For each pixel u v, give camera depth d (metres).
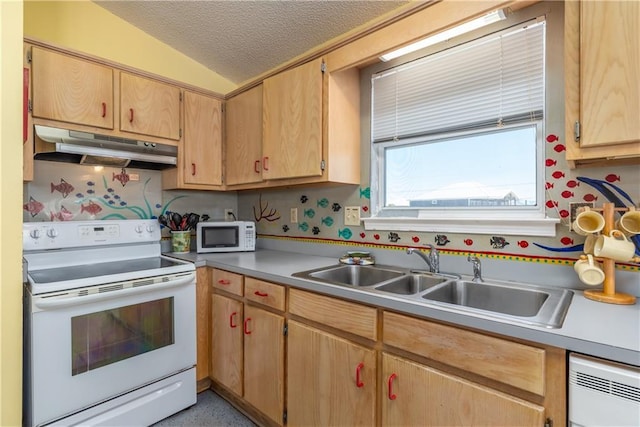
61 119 1.72
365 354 1.22
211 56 2.48
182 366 1.83
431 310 1.05
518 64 1.43
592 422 0.78
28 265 1.72
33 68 1.65
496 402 0.92
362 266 1.82
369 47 1.58
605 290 1.13
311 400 1.42
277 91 2.00
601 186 1.23
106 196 2.15
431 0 1.36
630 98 0.94
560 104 1.32
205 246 2.35
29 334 1.36
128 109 1.97
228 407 1.90
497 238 1.47
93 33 2.09
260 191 2.66
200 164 2.32
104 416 1.54
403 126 1.82
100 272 1.68
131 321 1.64
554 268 1.33
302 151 1.86
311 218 2.27
